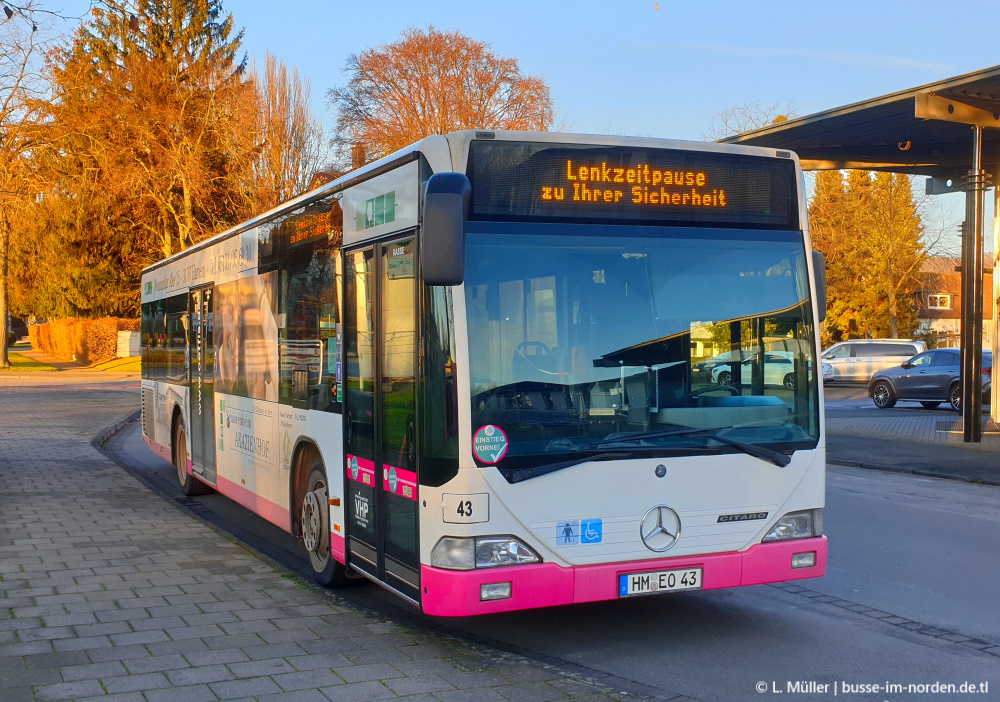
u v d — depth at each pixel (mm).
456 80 43812
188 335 11812
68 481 13164
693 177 5887
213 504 11930
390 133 43781
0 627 6066
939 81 15656
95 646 5668
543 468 5355
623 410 5566
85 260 55438
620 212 5715
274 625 6199
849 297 60312
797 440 5969
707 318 5805
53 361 59906
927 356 27328
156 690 4898
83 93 43812
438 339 5398
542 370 5441
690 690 5086
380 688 4980
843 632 6230
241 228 9484
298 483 7879
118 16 11656
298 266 7781
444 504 5309
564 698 4875
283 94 43250
